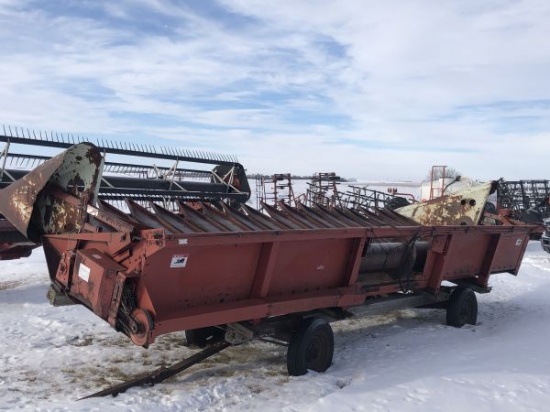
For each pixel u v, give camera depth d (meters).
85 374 5.18
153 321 4.23
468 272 7.99
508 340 6.45
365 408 4.24
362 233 5.89
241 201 10.11
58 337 6.36
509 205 19.62
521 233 8.76
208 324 4.62
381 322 7.93
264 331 5.21
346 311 6.10
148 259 4.23
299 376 5.20
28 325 6.82
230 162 10.08
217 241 4.47
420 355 5.86
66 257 4.67
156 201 8.75
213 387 4.77
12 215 5.15
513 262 8.95
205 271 4.71
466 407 4.23
